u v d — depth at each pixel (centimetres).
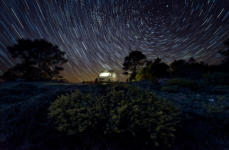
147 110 236
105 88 399
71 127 211
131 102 260
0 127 254
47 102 356
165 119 217
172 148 188
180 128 245
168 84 889
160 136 186
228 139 217
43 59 2492
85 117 218
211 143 206
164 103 285
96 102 266
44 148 187
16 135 221
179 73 1562
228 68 1403
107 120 218
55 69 2728
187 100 510
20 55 2298
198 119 297
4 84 1224
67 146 189
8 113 328
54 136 210
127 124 205
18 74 2247
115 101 269
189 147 193
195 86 772
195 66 1734
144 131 200
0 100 601
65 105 264
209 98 531
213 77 1009
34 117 280
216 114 328
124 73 3438
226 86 738
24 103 399
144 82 1155
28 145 195
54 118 260
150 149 183
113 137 201
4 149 189
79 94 320
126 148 182
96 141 194
